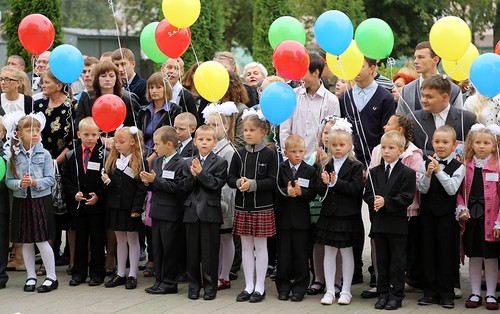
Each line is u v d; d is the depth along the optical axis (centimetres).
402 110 823
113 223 809
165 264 789
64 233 1123
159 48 823
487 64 716
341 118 797
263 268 762
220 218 773
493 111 800
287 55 740
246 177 763
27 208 792
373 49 762
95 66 872
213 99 790
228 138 833
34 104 903
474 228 725
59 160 874
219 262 809
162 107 877
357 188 745
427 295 739
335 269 763
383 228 724
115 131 838
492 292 730
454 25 734
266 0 1717
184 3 771
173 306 732
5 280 813
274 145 832
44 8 1265
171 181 786
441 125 769
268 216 761
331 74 1063
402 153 740
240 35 2839
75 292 791
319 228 754
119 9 2902
